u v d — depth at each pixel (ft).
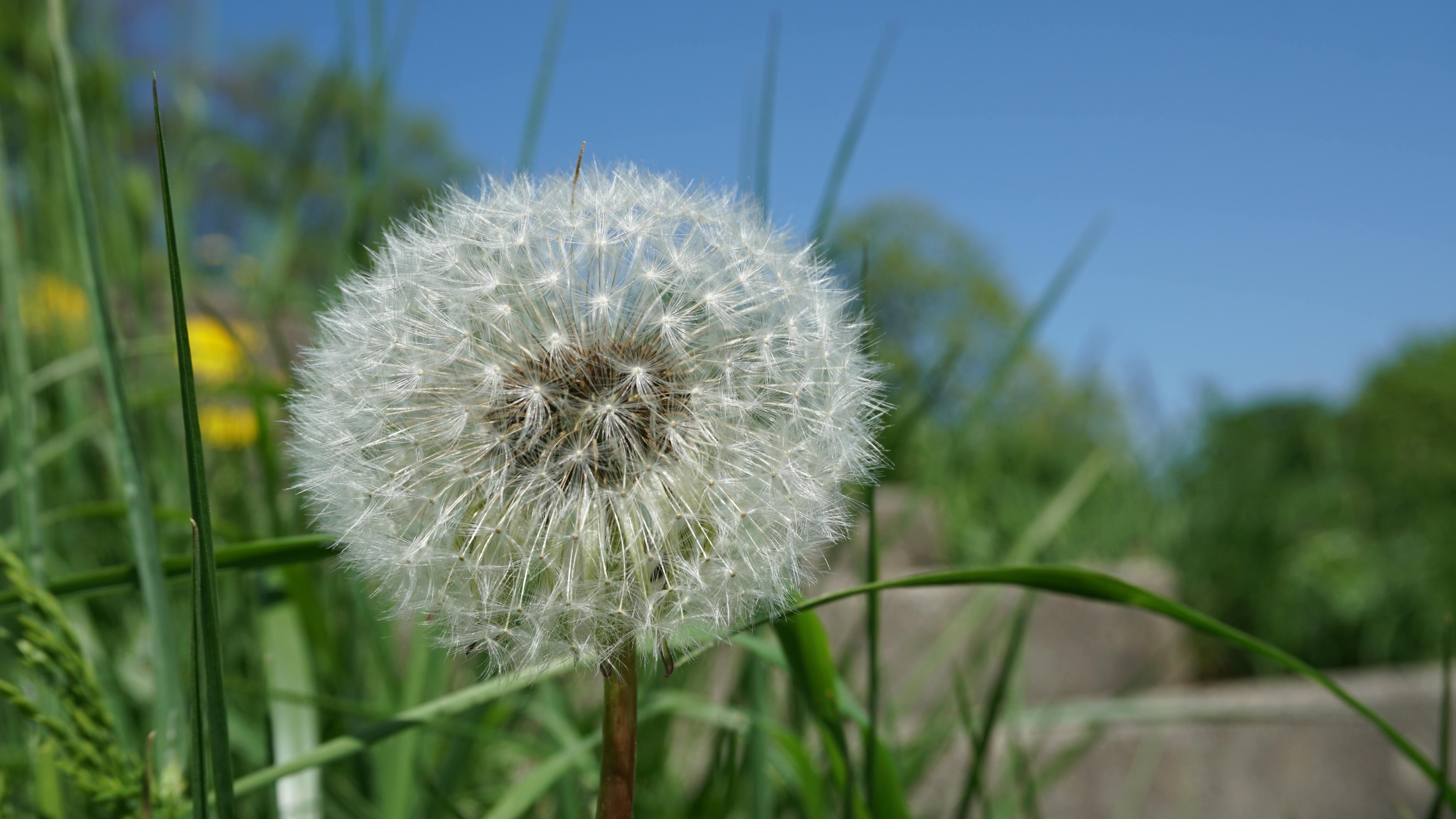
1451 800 0.30
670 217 0.29
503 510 0.26
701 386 0.27
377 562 0.25
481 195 0.30
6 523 0.42
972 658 0.57
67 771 0.27
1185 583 1.17
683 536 0.26
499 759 0.48
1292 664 0.28
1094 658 0.90
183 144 0.50
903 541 1.04
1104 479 1.30
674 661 0.25
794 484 0.26
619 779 0.25
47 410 0.47
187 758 0.30
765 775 0.35
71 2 0.47
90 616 0.43
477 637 0.25
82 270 0.46
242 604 0.44
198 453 0.22
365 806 0.39
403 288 0.28
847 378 0.27
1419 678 0.86
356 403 0.27
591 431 0.27
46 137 0.47
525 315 0.29
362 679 0.40
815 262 0.29
